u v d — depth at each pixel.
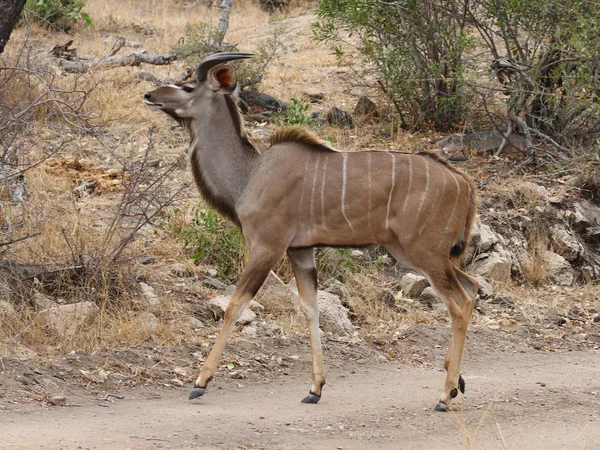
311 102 37.16
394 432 15.55
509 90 31.77
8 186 22.94
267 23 53.25
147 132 32.19
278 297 22.31
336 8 33.75
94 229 23.42
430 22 33.09
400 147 31.92
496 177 30.02
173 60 41.22
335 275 24.19
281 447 14.37
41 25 49.31
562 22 30.70
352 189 16.95
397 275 25.53
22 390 16.27
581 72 30.22
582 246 28.34
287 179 17.08
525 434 15.73
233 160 17.61
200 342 19.72
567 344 22.86
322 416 16.31
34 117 27.73
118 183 27.38
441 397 16.89
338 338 21.30
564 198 29.42
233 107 17.73
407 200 16.80
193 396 16.86
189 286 22.39
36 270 20.69
